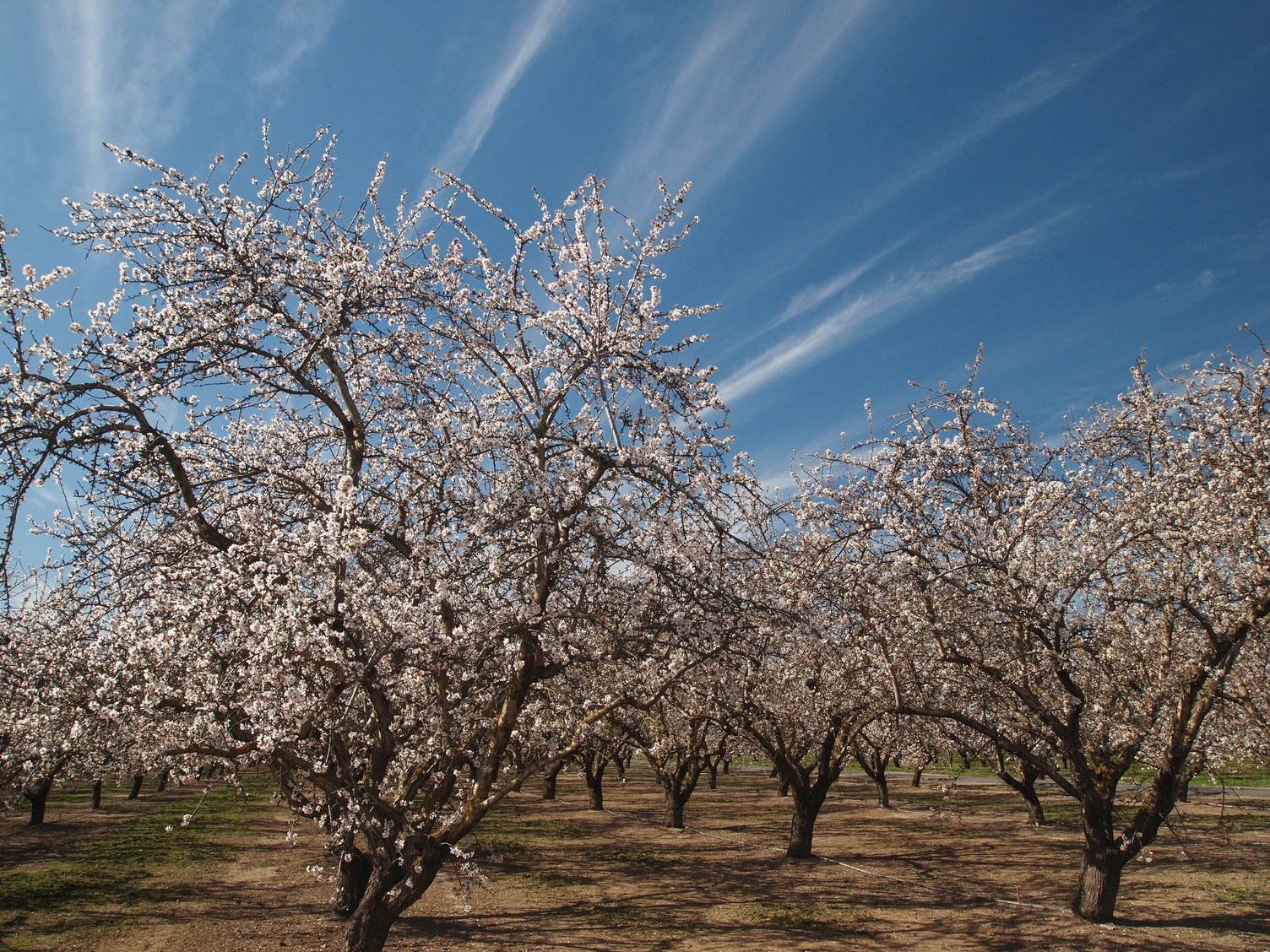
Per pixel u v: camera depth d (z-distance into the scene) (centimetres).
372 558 680
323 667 627
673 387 705
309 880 1368
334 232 734
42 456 518
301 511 759
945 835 1881
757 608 722
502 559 746
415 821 709
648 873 1497
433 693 705
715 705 1497
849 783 3538
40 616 745
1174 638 1061
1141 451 1028
